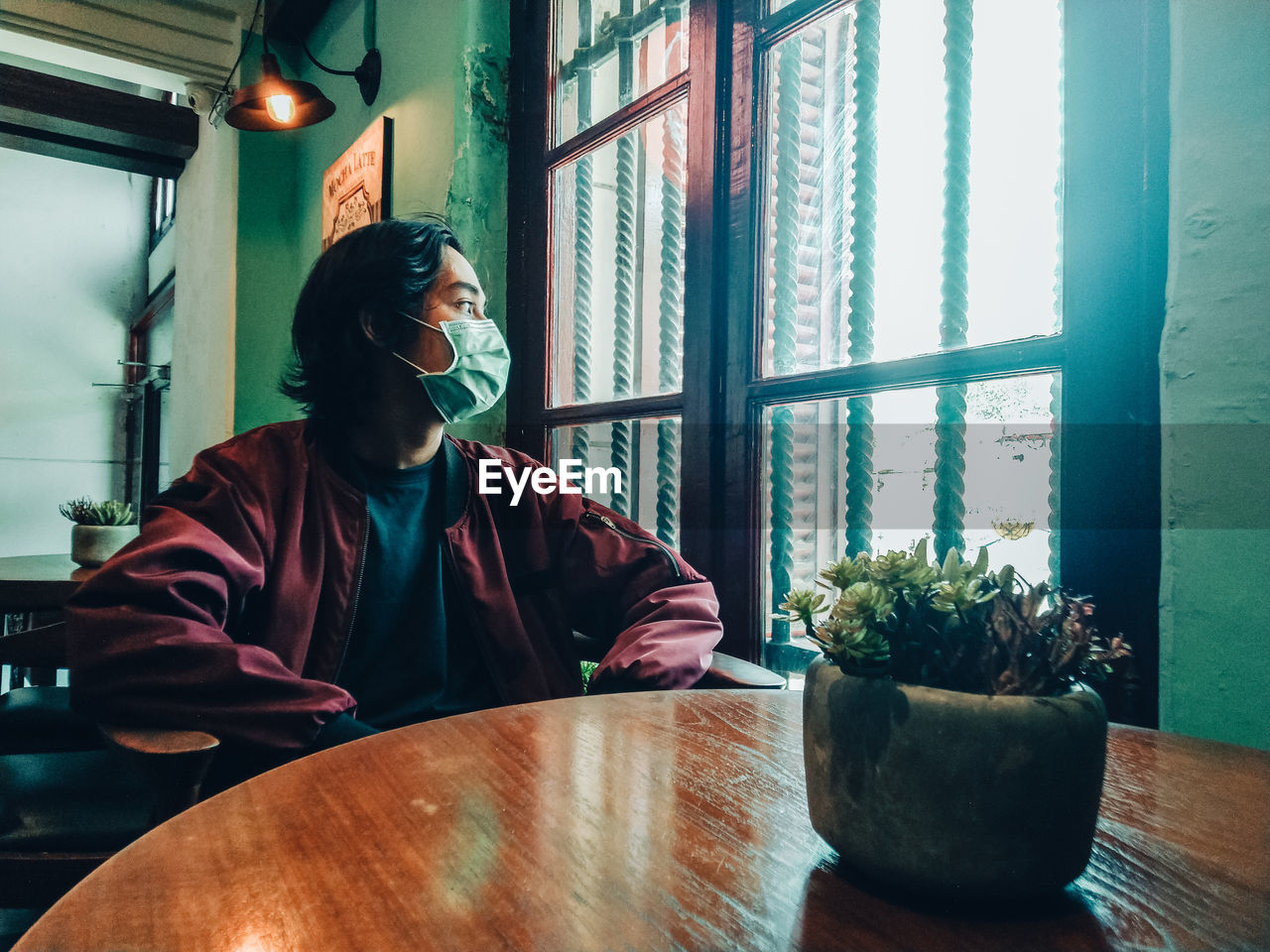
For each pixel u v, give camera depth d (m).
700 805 0.59
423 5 2.52
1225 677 0.82
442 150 2.39
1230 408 0.82
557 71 2.26
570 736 0.77
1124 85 0.99
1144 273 0.96
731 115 1.67
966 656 0.47
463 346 1.34
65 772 1.21
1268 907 0.45
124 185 7.74
